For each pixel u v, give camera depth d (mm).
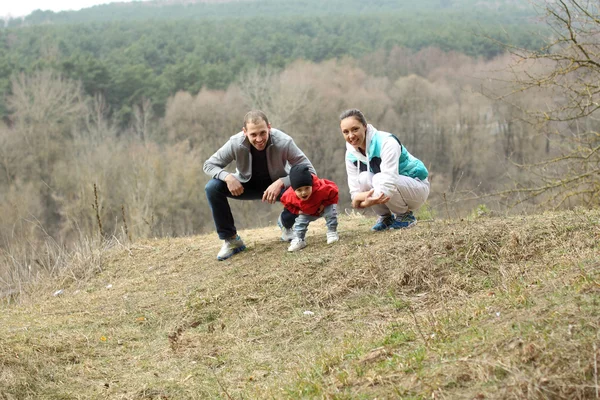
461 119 24391
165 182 27375
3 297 7293
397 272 4934
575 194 8859
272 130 5930
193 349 4598
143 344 4844
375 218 7641
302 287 5148
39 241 9070
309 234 6715
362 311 4676
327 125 29938
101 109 35656
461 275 4730
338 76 34406
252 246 6516
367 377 3342
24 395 4027
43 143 29281
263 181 6148
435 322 3885
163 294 5789
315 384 3457
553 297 3564
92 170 26938
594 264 3920
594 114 9609
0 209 24219
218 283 5645
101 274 7043
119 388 4102
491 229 5113
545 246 4723
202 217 27922
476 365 3049
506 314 3605
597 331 3031
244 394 3789
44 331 5094
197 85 38125
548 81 8562
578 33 8211
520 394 2752
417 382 3123
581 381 2752
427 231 5449
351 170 5812
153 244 7703
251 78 32969
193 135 33000
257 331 4730
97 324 5270
